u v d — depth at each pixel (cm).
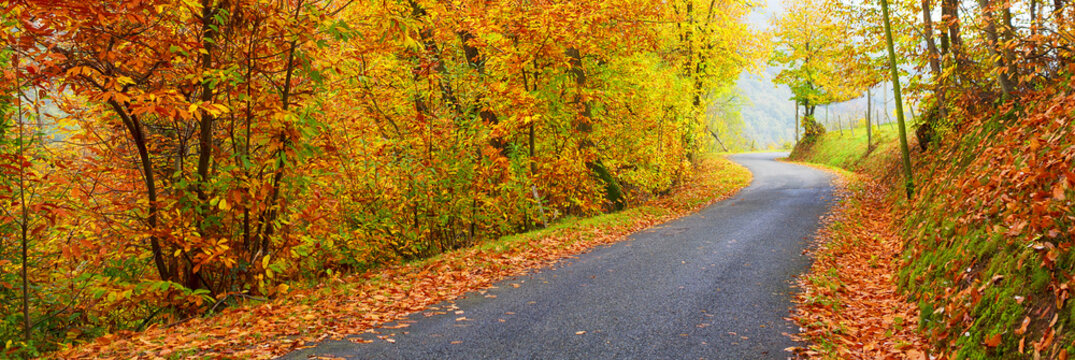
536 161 1329
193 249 752
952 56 1375
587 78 1597
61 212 587
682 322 618
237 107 716
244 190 696
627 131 1722
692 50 2225
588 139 1561
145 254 810
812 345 533
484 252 1014
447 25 1195
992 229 584
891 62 1433
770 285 770
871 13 1702
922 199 1160
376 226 1009
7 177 639
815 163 3709
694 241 1127
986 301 483
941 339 506
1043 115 729
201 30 695
